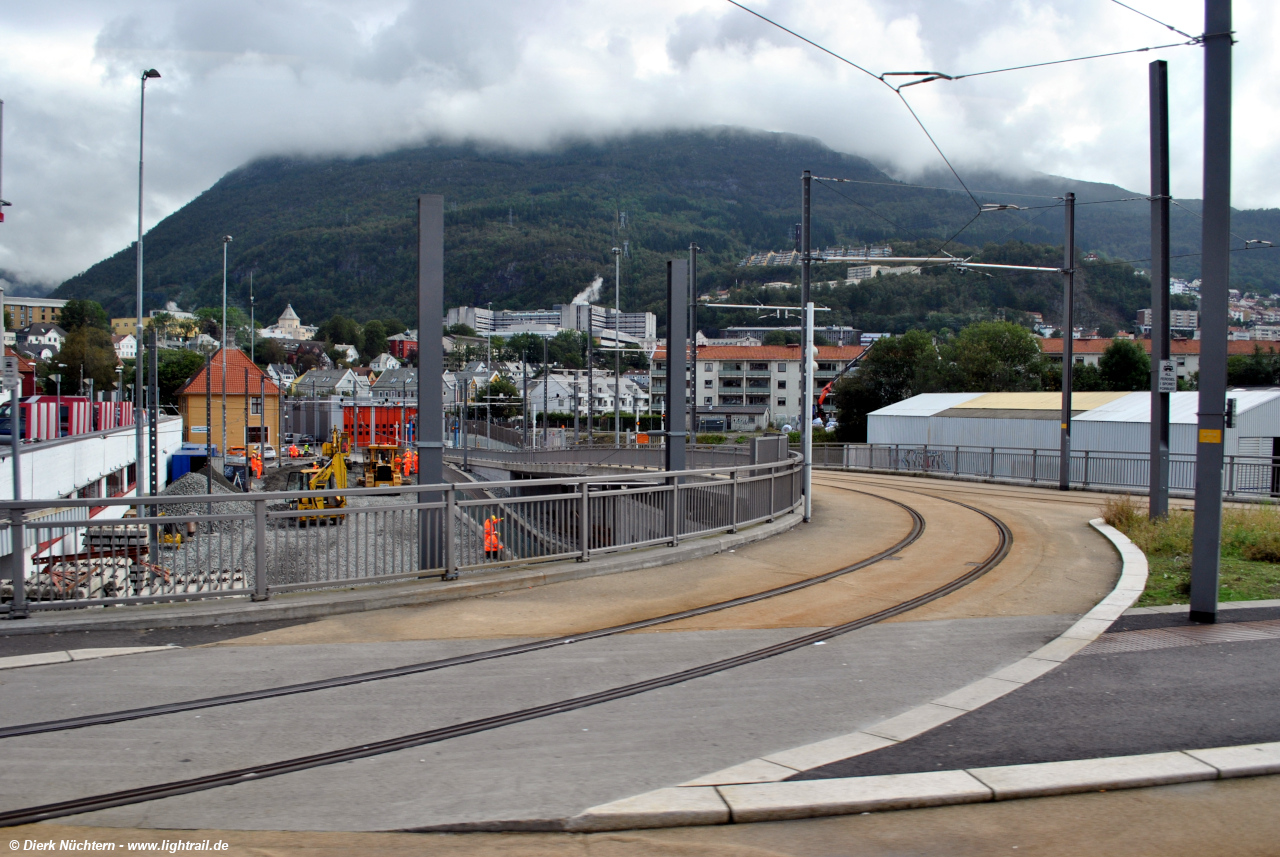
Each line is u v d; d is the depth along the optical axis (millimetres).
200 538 8891
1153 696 6543
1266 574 11117
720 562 12664
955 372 72125
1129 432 30625
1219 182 8852
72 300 184500
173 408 91812
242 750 5445
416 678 6969
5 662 7152
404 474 49406
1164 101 17719
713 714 6234
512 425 105688
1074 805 4832
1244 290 158375
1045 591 10812
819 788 4891
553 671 7215
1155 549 13391
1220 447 8797
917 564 12781
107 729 5777
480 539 10641
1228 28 8781
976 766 5238
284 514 9273
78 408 33375
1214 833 4520
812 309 18609
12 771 5094
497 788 4918
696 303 44562
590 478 11797
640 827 4520
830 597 10367
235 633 8266
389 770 5176
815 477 33906
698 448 34250
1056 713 6176
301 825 4465
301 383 153125
